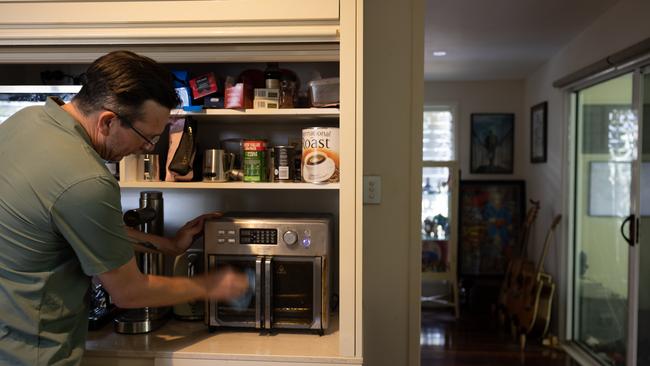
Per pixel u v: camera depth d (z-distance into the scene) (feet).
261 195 5.95
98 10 4.48
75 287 3.71
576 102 11.82
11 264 3.40
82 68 5.98
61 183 3.29
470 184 16.01
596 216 10.91
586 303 11.44
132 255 3.73
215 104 4.93
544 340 11.90
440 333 12.72
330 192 5.89
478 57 13.05
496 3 8.95
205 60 4.85
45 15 4.49
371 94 5.91
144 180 4.97
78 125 3.52
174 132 4.94
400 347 6.08
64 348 3.67
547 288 11.79
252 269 4.87
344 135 4.28
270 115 4.87
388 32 5.86
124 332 4.91
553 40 11.43
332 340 4.75
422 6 5.82
